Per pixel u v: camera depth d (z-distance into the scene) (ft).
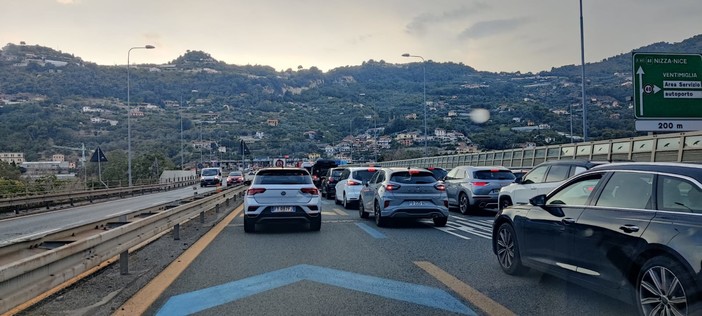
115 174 170.81
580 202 20.59
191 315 18.70
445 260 29.22
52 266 16.35
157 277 24.89
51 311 18.61
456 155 134.31
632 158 73.46
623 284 17.57
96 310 19.01
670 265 15.57
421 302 20.35
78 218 67.26
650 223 16.75
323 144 335.06
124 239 23.94
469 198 56.18
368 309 19.44
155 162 192.54
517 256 24.48
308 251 32.58
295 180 42.98
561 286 22.85
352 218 54.03
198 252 32.27
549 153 94.12
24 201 79.77
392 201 44.52
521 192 44.78
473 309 19.36
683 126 63.46
